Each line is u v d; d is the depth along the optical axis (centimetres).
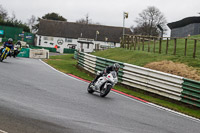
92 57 2234
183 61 2230
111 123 807
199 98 1396
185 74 1905
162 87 1567
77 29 10112
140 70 1712
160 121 959
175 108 1323
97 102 1113
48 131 638
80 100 1095
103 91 1280
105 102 1147
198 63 2133
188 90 1449
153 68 2164
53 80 1591
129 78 1770
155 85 1608
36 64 2505
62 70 2273
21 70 1819
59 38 9925
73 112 870
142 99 1438
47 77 1688
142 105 1248
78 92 1295
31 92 1105
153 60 2422
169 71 2022
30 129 632
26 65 2244
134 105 1205
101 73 1324
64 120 757
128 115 963
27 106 852
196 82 1421
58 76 1839
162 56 2488
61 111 858
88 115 861
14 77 1449
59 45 9931
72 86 1466
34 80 1465
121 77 1834
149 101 1403
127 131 747
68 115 821
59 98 1069
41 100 979
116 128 759
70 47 9938
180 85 1494
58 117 780
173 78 1529
